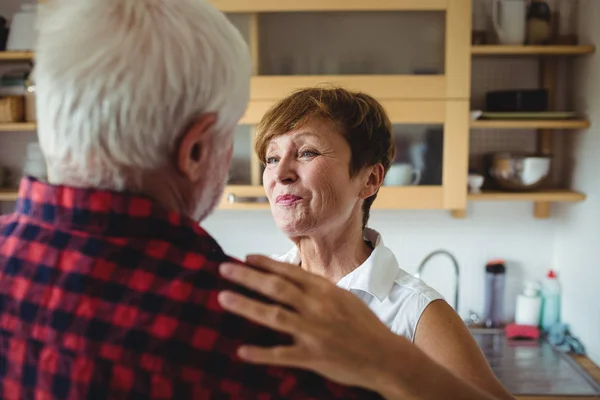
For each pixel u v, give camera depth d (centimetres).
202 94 58
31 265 58
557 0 244
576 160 240
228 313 56
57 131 57
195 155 61
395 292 110
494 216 261
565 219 250
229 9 212
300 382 57
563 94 248
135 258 57
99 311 55
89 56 55
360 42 215
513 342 243
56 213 59
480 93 250
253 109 217
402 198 223
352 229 116
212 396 55
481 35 237
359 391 59
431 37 215
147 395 54
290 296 55
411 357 57
